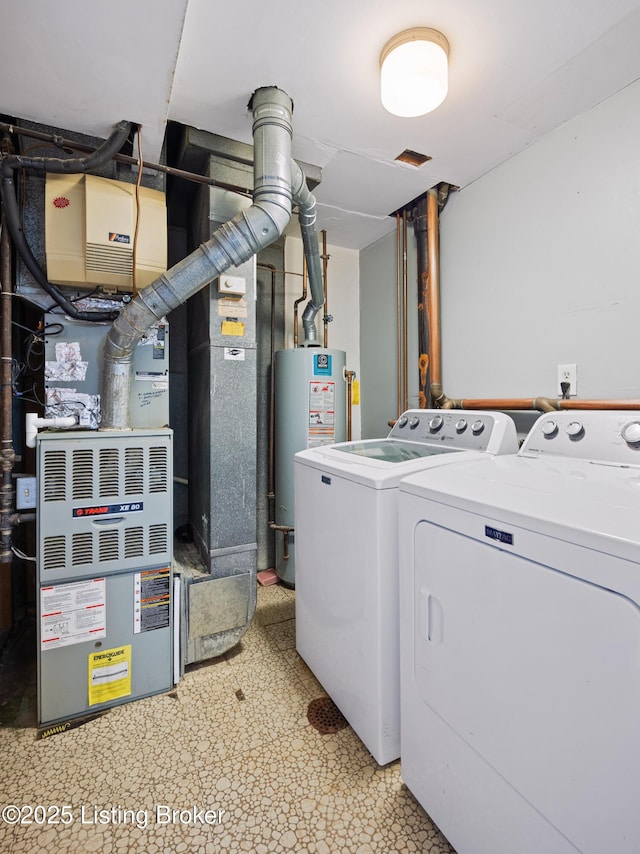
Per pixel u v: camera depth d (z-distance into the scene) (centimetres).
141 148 168
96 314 163
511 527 85
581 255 173
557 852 78
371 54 140
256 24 127
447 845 107
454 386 237
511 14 125
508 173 204
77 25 112
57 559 146
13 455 149
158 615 162
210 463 183
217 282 184
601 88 157
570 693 75
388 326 291
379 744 127
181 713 153
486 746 92
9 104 144
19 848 106
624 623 67
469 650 96
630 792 66
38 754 134
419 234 247
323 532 158
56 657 146
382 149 195
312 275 239
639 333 156
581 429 136
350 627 141
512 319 204
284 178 160
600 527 71
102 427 161
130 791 122
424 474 120
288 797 121
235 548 186
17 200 154
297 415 254
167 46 120
